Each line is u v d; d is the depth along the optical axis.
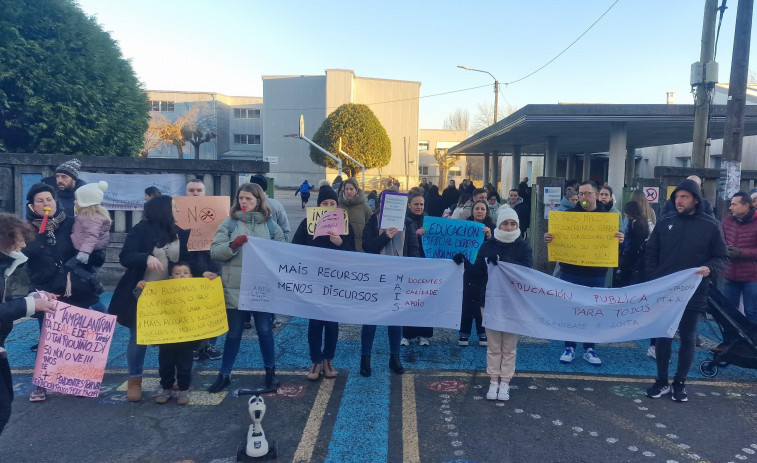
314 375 4.95
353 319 4.82
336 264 4.80
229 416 4.21
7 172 8.12
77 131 14.08
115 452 3.63
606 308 4.66
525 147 24.25
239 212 4.78
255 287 4.68
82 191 4.66
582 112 12.39
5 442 3.74
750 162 19.95
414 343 6.19
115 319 3.93
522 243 4.73
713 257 4.54
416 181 58.94
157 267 4.18
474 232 5.78
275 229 5.07
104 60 15.09
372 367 5.35
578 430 4.02
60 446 3.70
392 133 58.41
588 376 5.16
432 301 4.86
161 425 4.04
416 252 5.41
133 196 8.44
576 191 6.46
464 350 5.95
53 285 4.42
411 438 3.88
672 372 5.30
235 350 4.73
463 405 4.46
